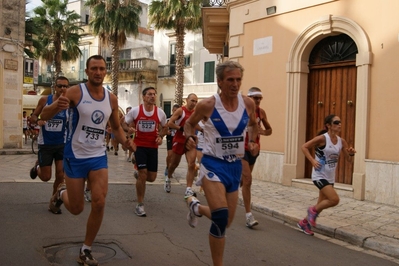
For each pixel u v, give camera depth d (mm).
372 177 8469
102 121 4469
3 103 16891
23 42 17359
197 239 5562
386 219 6957
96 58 4414
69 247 4883
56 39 31688
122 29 29641
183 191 9219
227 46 15438
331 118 6035
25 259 4422
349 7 9141
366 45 8727
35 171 6746
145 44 39656
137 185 6684
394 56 8289
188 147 4219
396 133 8195
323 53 10109
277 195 8938
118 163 14320
